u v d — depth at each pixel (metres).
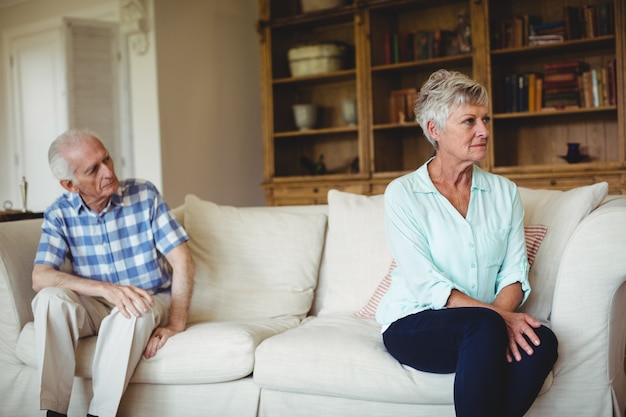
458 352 1.76
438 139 2.02
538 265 2.16
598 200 2.13
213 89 5.66
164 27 5.24
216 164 5.67
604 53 4.54
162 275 2.58
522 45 4.54
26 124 6.91
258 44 6.09
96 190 2.37
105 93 5.50
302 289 2.66
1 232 2.52
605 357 1.87
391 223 2.03
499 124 4.74
